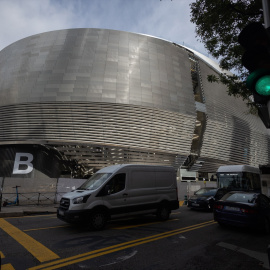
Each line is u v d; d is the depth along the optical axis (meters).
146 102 28.45
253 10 9.23
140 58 31.02
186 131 31.00
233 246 5.32
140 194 8.04
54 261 4.09
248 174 14.48
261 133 43.94
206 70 39.00
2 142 26.83
